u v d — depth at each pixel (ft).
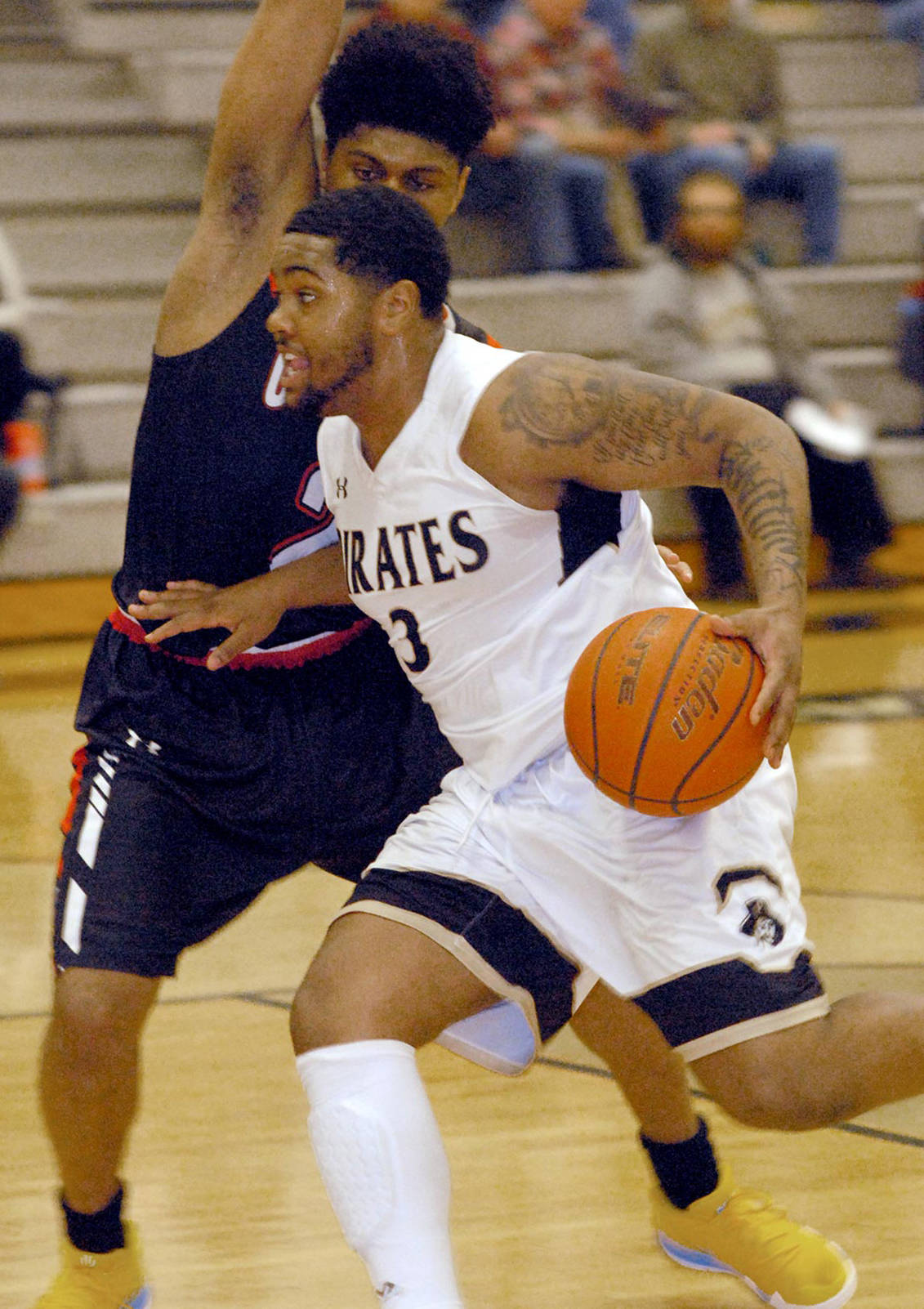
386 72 21.11
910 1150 26.23
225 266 21.18
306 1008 18.38
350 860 22.52
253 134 20.90
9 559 71.87
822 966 34.40
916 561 82.12
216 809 21.36
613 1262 23.03
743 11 87.20
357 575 19.79
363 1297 22.20
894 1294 21.89
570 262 83.76
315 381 18.30
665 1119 22.04
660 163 82.48
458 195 22.27
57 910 20.31
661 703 17.19
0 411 71.15
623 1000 20.67
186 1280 22.59
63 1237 21.26
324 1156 17.60
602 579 18.95
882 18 103.50
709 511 72.84
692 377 70.95
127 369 81.56
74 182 88.07
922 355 83.10
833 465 73.82
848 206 93.04
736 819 18.85
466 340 18.85
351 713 22.04
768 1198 22.49
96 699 22.17
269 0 20.67
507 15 82.53
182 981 34.68
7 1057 30.37
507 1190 25.13
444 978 18.60
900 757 51.55
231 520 21.58
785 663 17.01
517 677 19.07
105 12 94.84
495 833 19.29
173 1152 26.58
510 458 18.02
